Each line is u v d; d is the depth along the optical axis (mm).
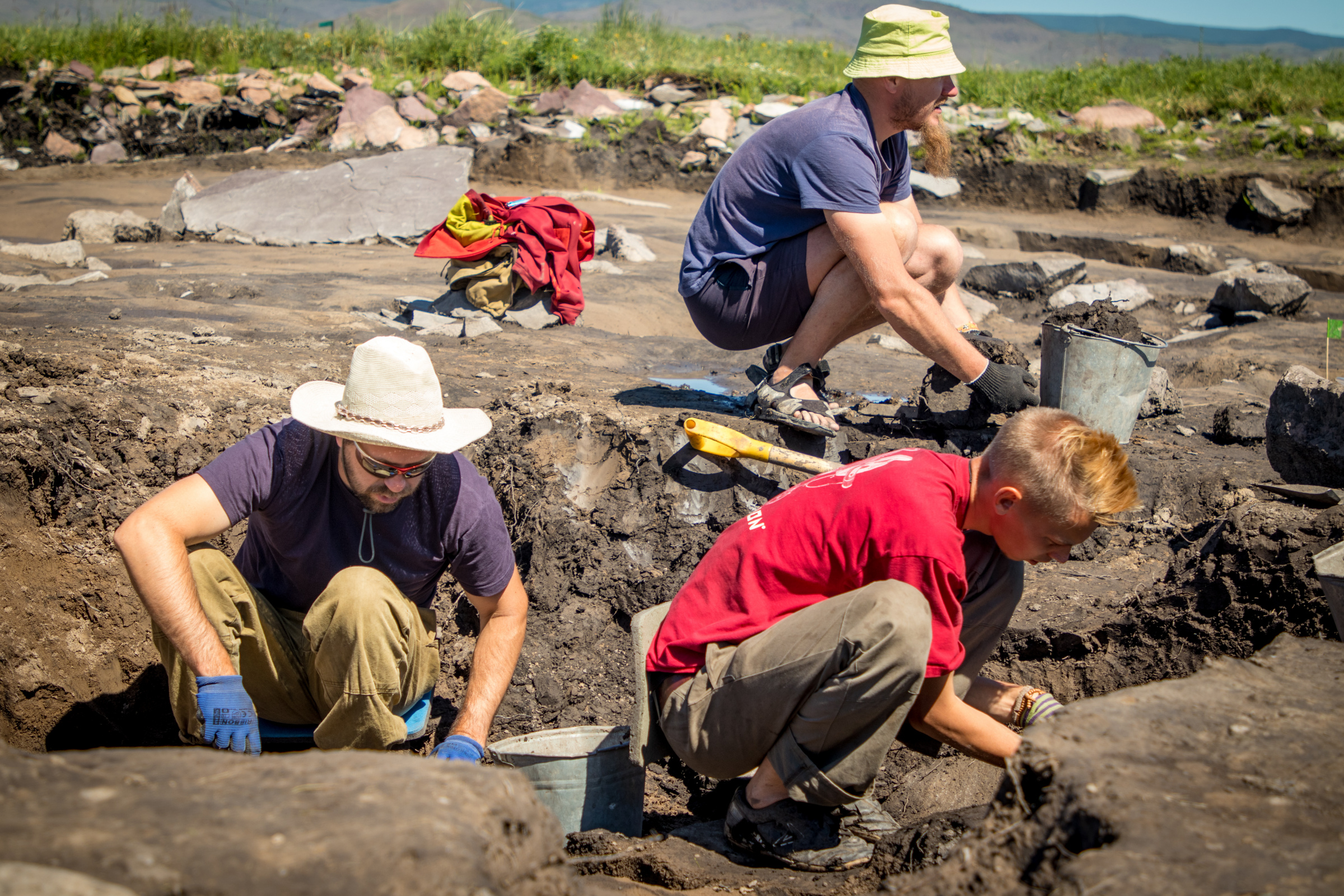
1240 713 1982
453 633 3752
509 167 12836
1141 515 3896
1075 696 3264
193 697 2545
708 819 3021
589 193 12359
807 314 3879
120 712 3369
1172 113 13508
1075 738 1873
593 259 8969
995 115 13750
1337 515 3141
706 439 3684
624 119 13664
